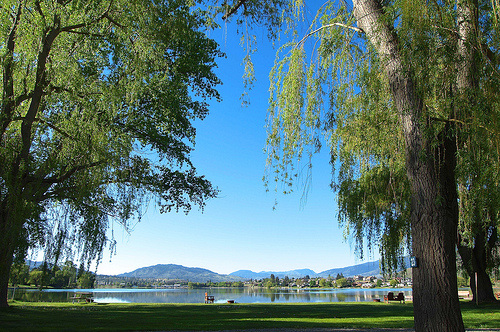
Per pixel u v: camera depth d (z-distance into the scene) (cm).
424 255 520
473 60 519
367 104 683
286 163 670
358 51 707
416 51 518
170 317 1386
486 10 576
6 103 826
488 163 524
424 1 531
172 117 1875
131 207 1006
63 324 1034
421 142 541
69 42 1120
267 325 1133
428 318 499
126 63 1067
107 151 940
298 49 726
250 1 800
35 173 859
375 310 1817
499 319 1254
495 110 501
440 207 524
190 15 1070
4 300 1517
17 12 917
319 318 1393
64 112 995
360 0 668
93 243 913
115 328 972
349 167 734
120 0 1031
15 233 764
